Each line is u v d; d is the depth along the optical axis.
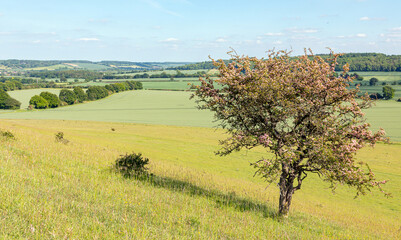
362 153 66.38
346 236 16.22
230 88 18.52
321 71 18.09
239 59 19.42
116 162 22.45
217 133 89.50
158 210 13.13
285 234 13.55
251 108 17.72
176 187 20.55
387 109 164.12
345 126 17.80
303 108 17.02
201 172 35.75
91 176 17.78
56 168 18.30
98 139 57.09
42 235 7.88
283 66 18.75
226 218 14.52
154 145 60.50
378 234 19.38
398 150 70.75
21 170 14.90
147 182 19.77
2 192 10.28
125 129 91.81
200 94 19.64
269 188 35.81
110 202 12.88
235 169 45.94
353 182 16.98
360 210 31.58
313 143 16.73
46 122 105.88
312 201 32.59
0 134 26.19
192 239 10.30
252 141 18.25
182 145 63.53
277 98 17.25
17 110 182.38
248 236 12.09
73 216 9.95
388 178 46.41
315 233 15.85
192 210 14.48
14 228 7.83
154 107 191.38
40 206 9.86
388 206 34.56
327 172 16.84
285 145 17.53
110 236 8.82
